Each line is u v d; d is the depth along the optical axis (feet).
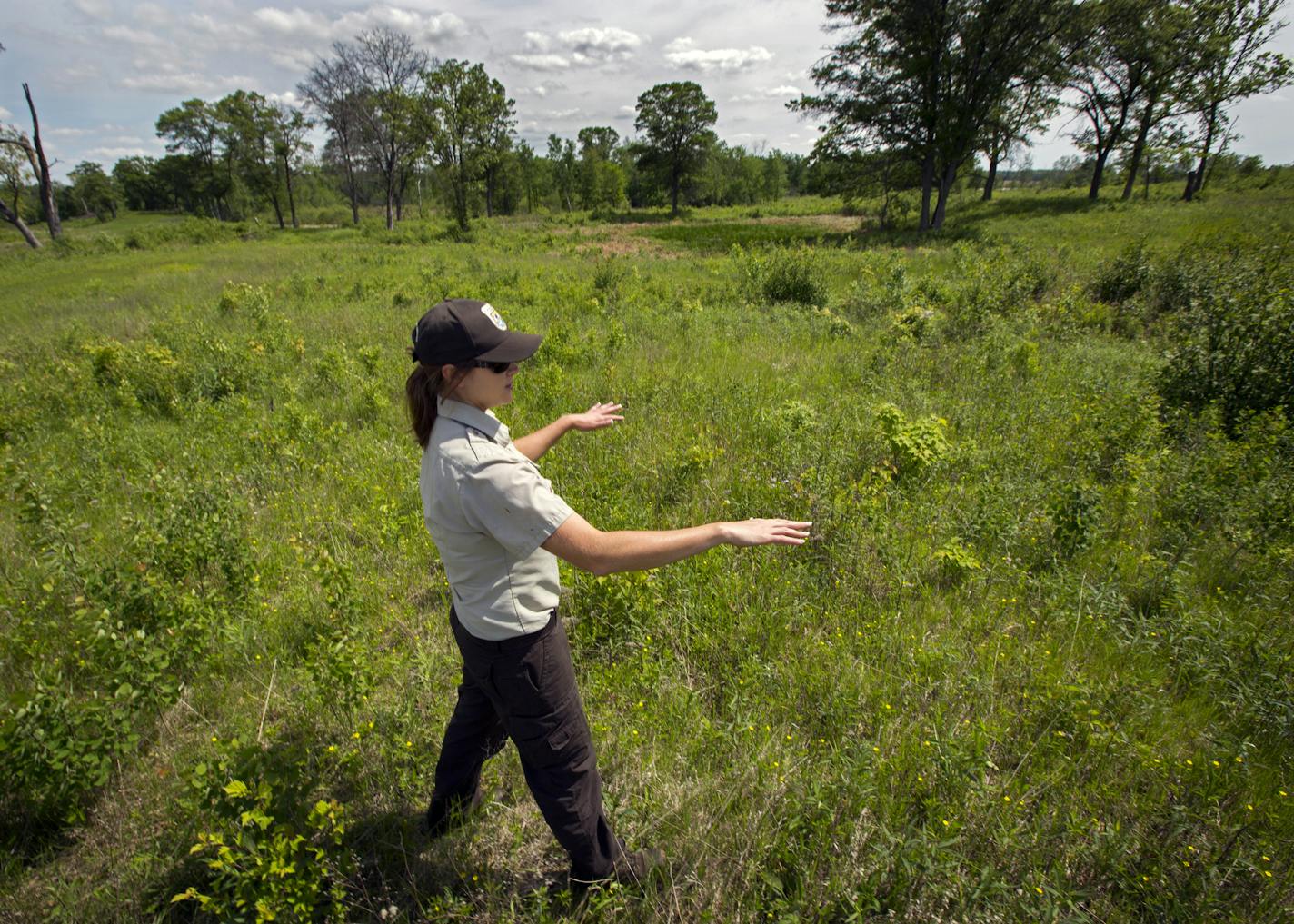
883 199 147.13
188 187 280.51
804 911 6.60
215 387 24.95
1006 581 12.09
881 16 100.63
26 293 62.08
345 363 26.35
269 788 6.35
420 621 11.41
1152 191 147.13
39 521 13.70
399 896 7.00
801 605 11.41
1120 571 12.55
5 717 7.79
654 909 6.62
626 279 54.70
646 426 19.58
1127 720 8.96
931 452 15.92
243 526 14.46
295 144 221.25
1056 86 115.85
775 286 44.57
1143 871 7.03
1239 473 15.44
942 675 9.90
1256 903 6.77
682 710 9.15
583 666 10.26
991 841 7.23
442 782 7.33
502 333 5.32
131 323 39.68
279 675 10.01
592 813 6.32
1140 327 33.35
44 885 7.07
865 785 7.38
